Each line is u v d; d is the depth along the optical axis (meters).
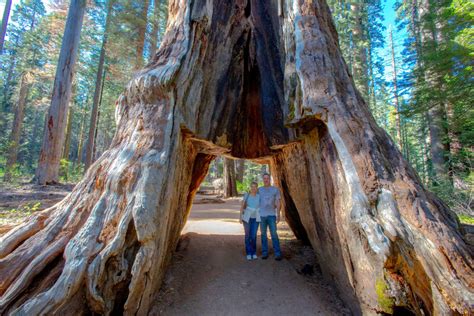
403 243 2.59
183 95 4.09
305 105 3.74
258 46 5.70
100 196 3.30
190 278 4.31
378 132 3.66
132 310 2.86
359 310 3.13
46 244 2.93
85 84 30.69
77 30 13.20
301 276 4.56
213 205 13.55
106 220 3.02
